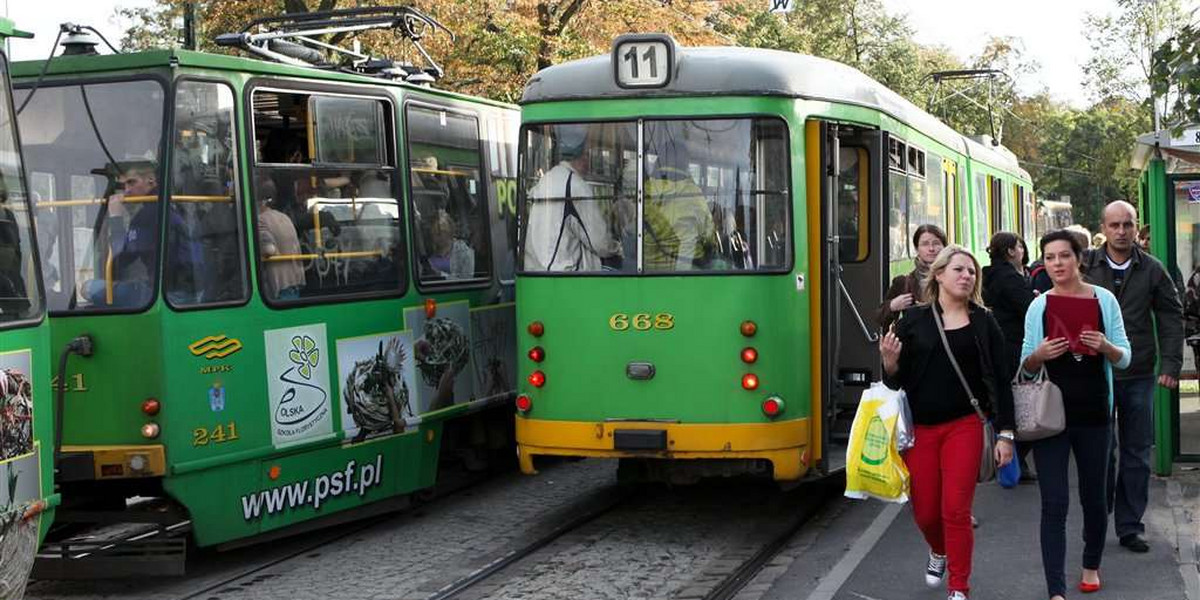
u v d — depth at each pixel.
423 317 10.91
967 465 6.96
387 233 10.58
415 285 10.84
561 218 9.89
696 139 9.64
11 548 6.69
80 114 8.85
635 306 9.63
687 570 9.05
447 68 22.27
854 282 11.39
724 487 12.23
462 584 8.71
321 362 9.70
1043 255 7.15
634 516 11.00
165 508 9.09
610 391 9.67
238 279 9.06
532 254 9.96
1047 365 7.16
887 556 8.78
